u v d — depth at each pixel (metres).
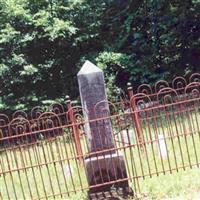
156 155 10.80
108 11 20.17
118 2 20.41
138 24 19.94
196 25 18.97
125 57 18.92
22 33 18.88
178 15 18.91
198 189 8.77
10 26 18.58
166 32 19.23
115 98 18.47
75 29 18.77
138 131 10.29
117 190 8.72
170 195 8.67
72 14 19.34
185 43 19.27
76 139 9.09
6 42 18.66
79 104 18.81
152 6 19.31
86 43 19.78
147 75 18.95
